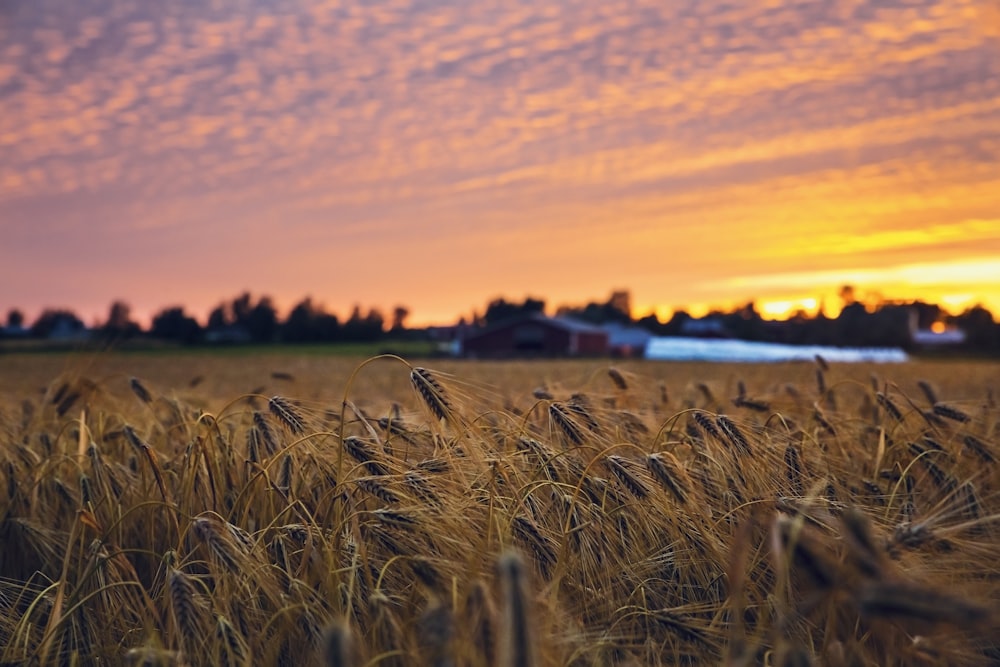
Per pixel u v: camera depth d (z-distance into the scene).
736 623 2.68
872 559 2.25
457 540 3.31
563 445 4.59
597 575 3.65
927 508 4.40
